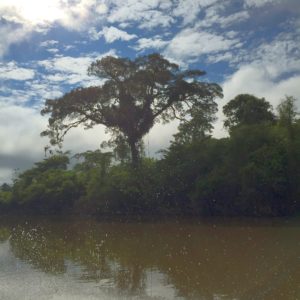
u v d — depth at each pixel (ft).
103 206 173.78
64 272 63.16
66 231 132.98
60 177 230.68
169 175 150.00
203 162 141.90
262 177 114.21
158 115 172.14
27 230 146.10
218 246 77.46
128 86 161.89
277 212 116.88
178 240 90.68
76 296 48.65
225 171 128.57
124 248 85.40
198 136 160.35
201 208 133.69
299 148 112.27
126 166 172.45
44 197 230.68
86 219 176.55
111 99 165.99
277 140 119.96
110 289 51.08
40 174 268.82
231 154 126.82
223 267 58.95
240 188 123.75
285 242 75.46
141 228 122.52
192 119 165.17
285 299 41.91
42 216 232.12
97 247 89.76
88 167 234.99
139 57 162.40
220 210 130.11
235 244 77.97
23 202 253.65
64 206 220.84
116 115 168.04
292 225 99.35
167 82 162.61
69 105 167.32
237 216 126.11
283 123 121.49
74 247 92.73
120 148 172.55
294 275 51.16
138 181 159.02
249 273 53.98
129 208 164.14
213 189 128.47
